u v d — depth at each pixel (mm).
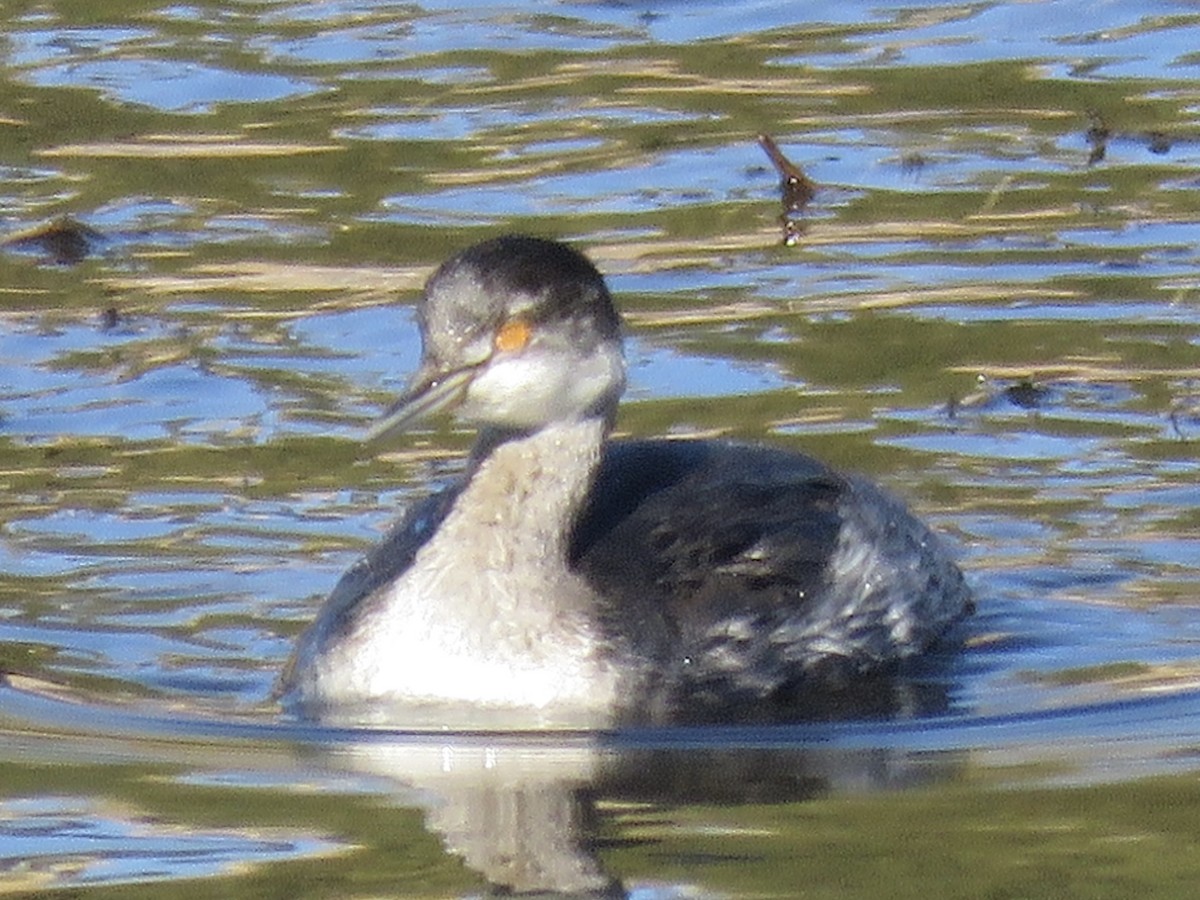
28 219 18516
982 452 15094
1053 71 20922
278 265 17719
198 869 10516
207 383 16016
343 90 20859
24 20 22453
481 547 12828
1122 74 20797
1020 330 16484
